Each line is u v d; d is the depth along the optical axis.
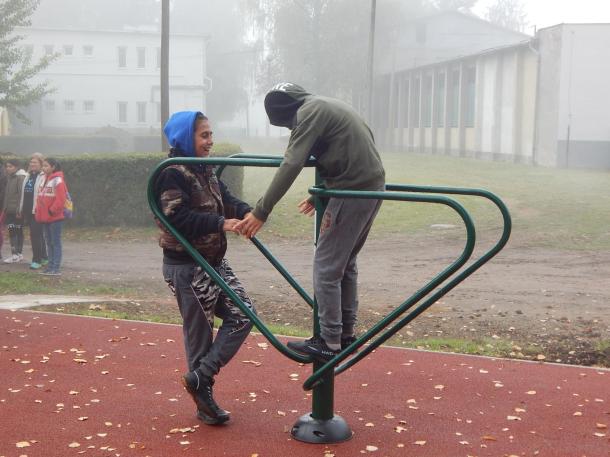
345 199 4.18
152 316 8.88
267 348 6.96
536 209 19.02
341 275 4.34
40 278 11.80
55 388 5.63
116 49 63.25
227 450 4.45
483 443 4.64
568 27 30.05
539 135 32.34
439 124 46.22
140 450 4.44
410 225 17.59
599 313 9.37
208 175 4.65
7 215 13.54
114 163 17.47
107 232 17.11
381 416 5.11
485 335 8.27
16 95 26.05
